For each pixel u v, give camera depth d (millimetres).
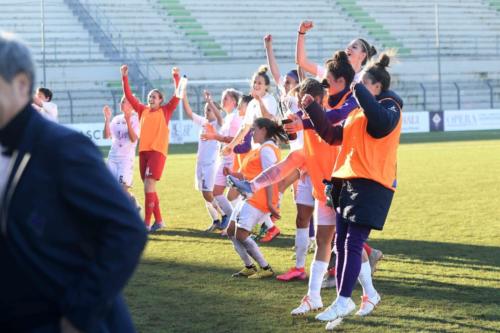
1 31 2818
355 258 6113
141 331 6109
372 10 48594
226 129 11367
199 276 8227
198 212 13500
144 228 2820
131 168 12453
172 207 14172
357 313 6531
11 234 2748
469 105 43938
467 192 15391
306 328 6223
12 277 2789
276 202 8102
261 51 43531
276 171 7012
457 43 47344
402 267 8547
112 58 39219
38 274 2773
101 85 38031
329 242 6707
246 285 7785
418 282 7816
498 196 14703
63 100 36969
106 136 12812
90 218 2750
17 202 2744
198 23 44375
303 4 47656
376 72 6203
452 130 39375
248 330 6152
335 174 6117
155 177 11633
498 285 7625
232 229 8078
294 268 8086
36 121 2828
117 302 3072
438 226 11375
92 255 2838
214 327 6230
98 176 2762
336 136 6227
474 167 20453
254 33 45188
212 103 12008
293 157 7055
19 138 2803
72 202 2736
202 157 11500
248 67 40938
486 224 11477
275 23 46125
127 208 2775
